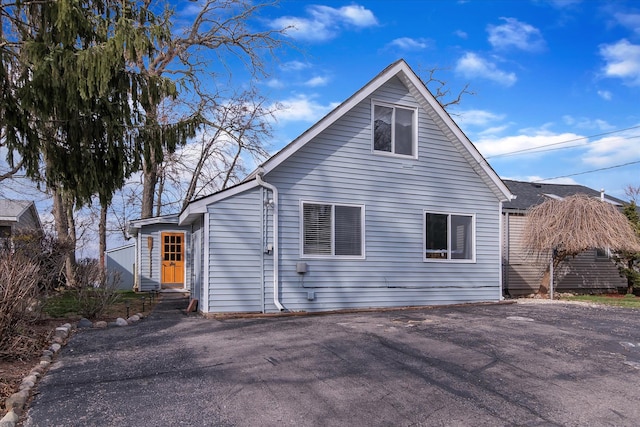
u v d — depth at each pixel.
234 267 10.58
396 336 7.94
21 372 5.70
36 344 6.84
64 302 11.57
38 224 25.11
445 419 4.55
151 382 5.47
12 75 8.66
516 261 18.00
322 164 11.56
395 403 4.93
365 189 12.05
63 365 6.17
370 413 4.65
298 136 11.11
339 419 4.49
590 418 4.66
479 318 10.11
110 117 9.14
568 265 19.08
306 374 5.81
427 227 12.91
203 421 4.38
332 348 7.08
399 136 12.68
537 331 8.58
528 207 18.50
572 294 18.06
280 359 6.47
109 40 7.95
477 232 13.71
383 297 12.09
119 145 9.46
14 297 6.42
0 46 8.42
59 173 9.36
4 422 4.11
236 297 10.55
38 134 8.88
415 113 12.88
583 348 7.35
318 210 11.49
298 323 9.32
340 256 11.62
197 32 19.22
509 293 17.73
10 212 21.12
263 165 10.66
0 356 6.11
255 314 10.29
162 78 9.25
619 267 19.12
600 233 14.83
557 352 7.07
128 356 6.64
